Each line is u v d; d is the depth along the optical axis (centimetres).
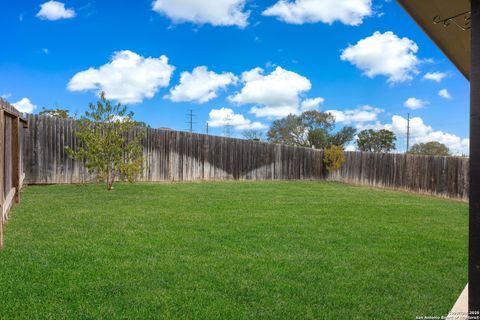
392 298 318
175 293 311
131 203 800
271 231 554
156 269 366
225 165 1725
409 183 1585
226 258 410
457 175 1327
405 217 751
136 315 269
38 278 332
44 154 1127
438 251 474
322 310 289
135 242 465
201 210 730
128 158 1159
